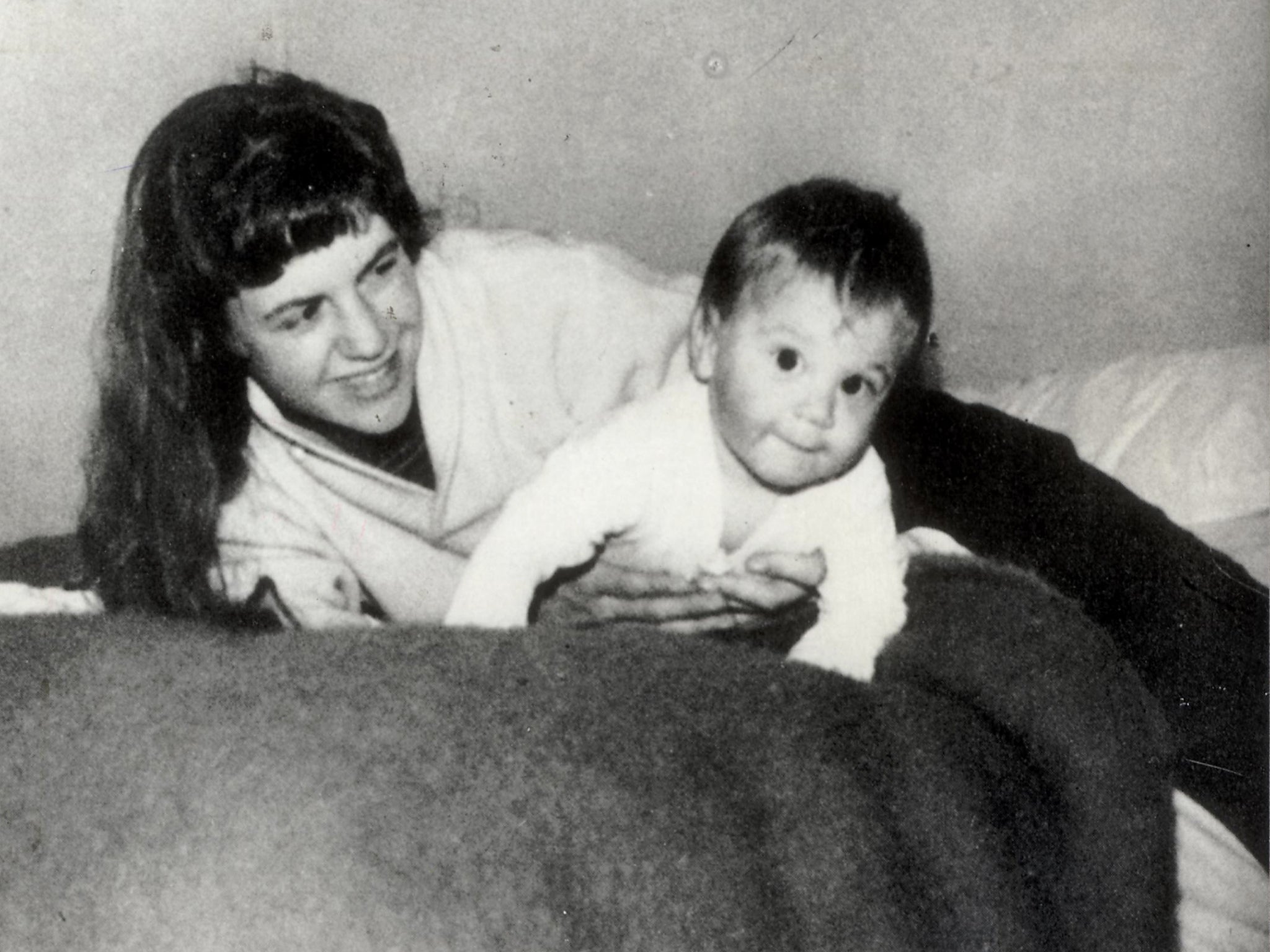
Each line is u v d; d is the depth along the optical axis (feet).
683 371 3.06
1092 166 4.85
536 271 3.30
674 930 1.90
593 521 2.75
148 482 2.87
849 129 4.69
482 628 2.40
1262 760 2.77
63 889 1.89
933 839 2.13
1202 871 2.82
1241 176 4.83
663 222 4.60
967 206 4.89
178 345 2.76
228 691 2.10
